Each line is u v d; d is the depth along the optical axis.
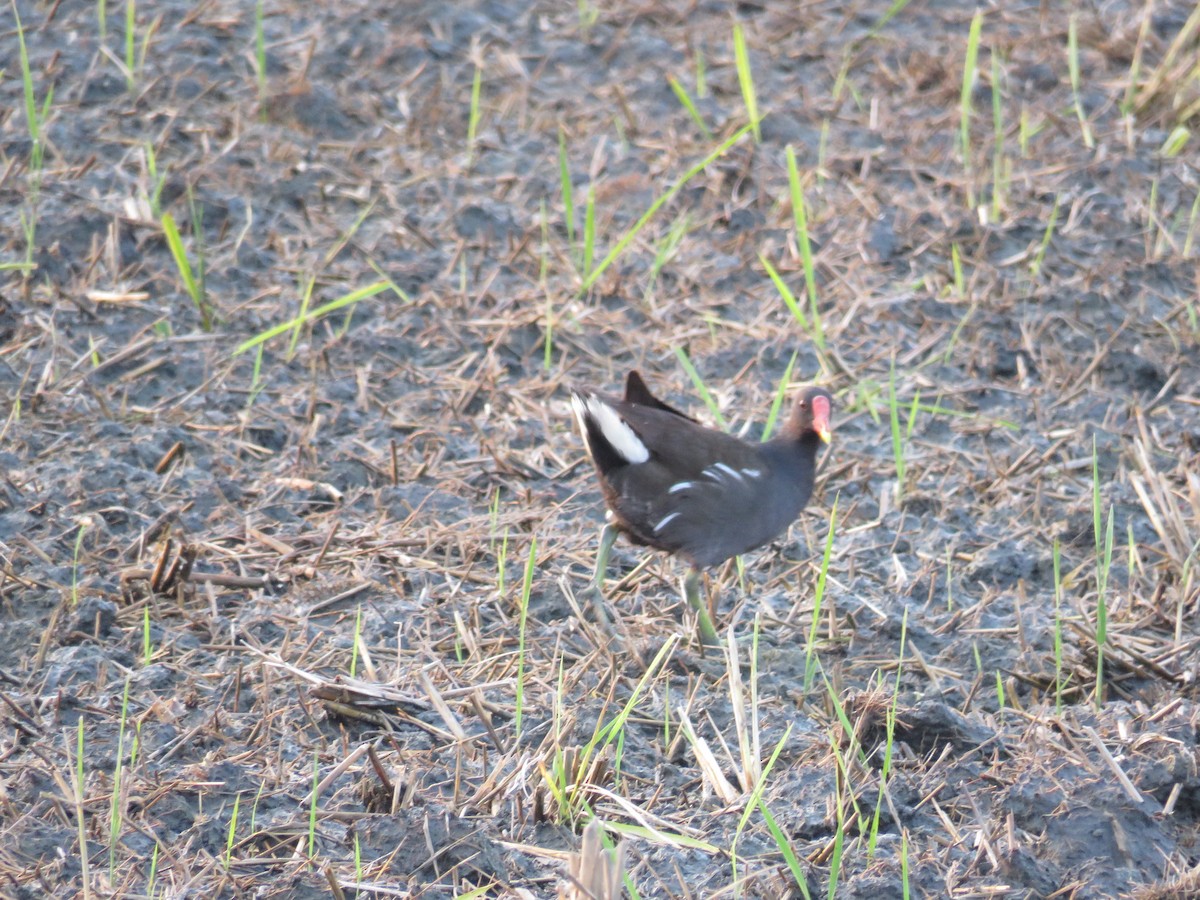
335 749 8.30
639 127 17.17
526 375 13.12
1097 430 12.69
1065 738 8.52
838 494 10.49
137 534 10.37
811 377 13.27
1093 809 7.88
